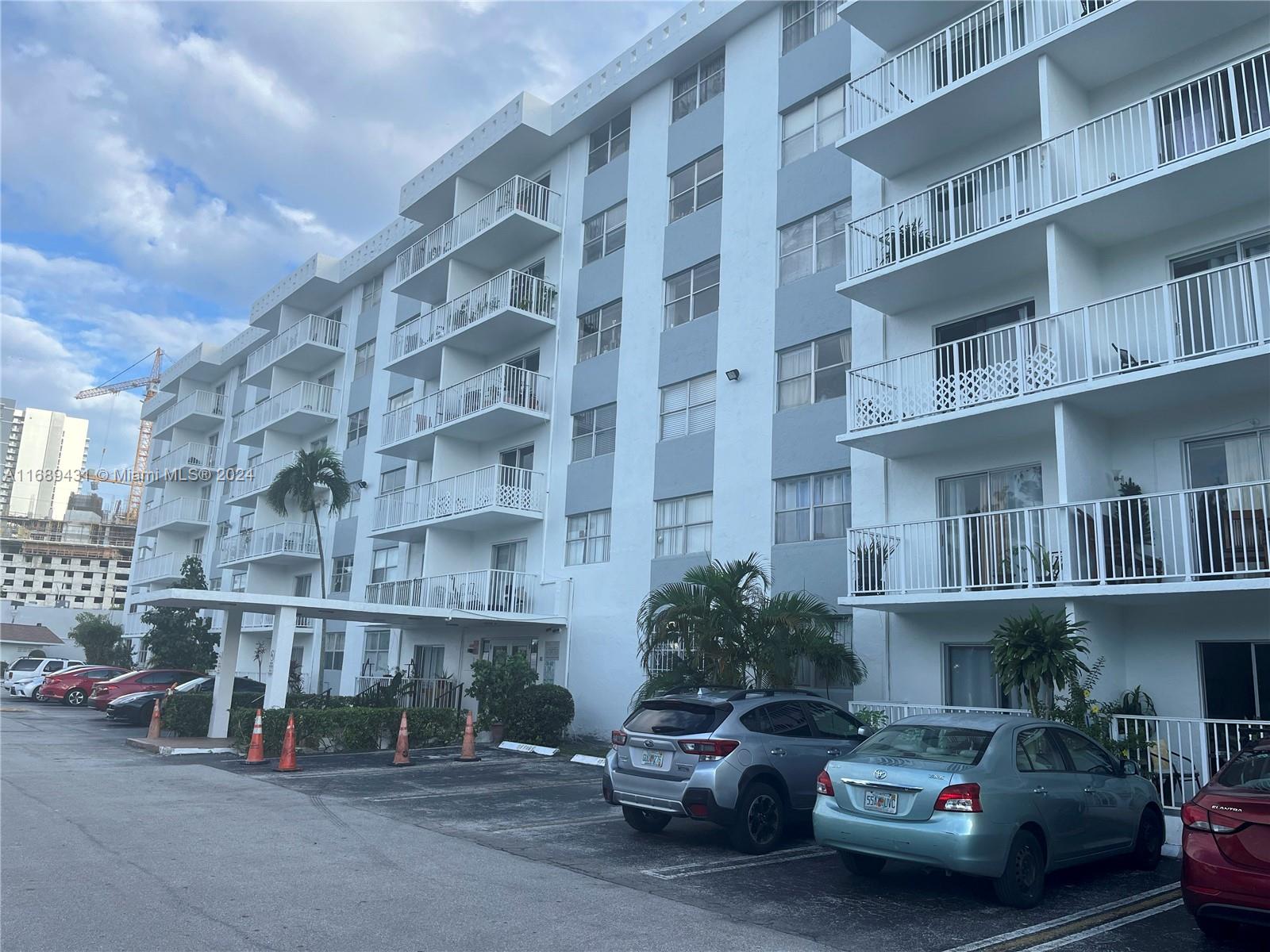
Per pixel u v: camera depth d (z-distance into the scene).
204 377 50.22
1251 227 12.84
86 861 8.41
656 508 21.17
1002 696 14.47
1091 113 14.73
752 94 20.98
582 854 9.54
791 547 17.91
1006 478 15.19
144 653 45.38
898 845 7.84
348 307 37.41
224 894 7.38
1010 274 15.34
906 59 17.34
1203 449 12.96
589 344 24.25
